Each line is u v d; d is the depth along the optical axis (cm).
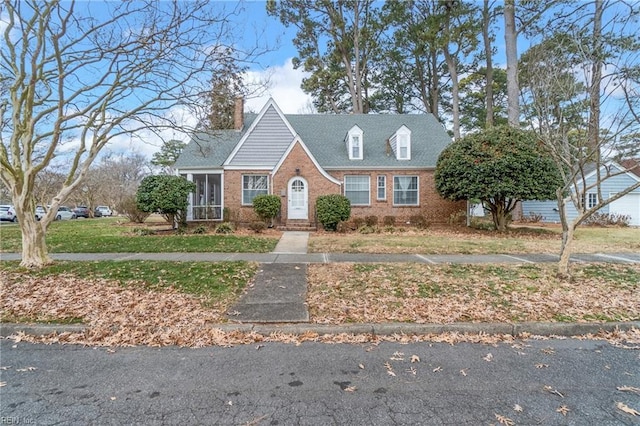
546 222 2230
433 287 608
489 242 1188
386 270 723
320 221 1546
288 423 261
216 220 1792
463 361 369
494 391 307
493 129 1512
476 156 1455
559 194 679
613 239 1295
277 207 1585
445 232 1523
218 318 479
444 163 1559
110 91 729
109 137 778
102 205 4531
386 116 2177
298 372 342
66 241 1155
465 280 651
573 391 308
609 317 487
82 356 379
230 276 671
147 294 569
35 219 748
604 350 401
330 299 552
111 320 468
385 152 1922
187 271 700
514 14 1861
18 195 721
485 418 267
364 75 2953
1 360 369
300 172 1680
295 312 498
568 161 651
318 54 2778
